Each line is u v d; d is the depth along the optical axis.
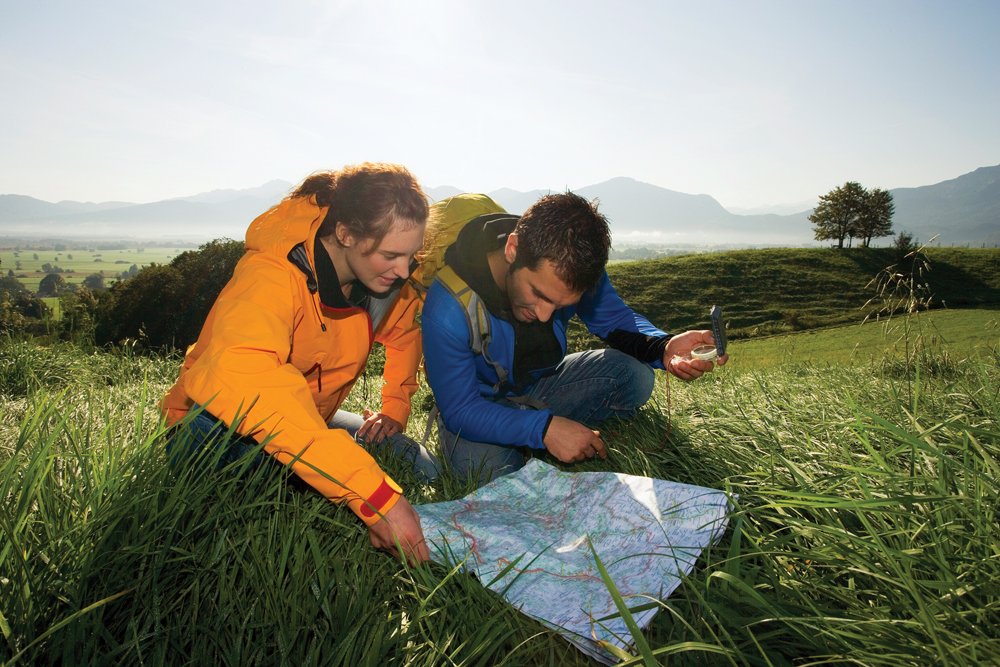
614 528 1.74
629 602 1.42
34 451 1.46
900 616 1.24
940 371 3.21
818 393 2.95
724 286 67.44
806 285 67.12
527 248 1.89
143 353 5.57
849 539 1.35
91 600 1.23
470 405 2.36
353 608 1.34
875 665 1.11
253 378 1.59
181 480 1.42
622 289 67.38
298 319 1.99
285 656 1.17
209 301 34.31
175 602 1.29
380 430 2.60
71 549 1.25
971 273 69.69
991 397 2.08
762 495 1.71
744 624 1.23
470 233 2.26
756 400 2.98
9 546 1.15
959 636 1.12
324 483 1.56
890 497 1.50
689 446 2.38
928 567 1.31
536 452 2.62
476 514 1.93
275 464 1.78
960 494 1.49
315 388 2.32
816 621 1.21
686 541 1.60
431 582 1.46
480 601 1.47
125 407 2.91
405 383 2.74
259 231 1.91
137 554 1.29
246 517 1.58
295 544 1.49
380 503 1.54
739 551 1.43
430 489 2.32
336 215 1.85
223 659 1.19
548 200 1.92
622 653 1.10
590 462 2.47
